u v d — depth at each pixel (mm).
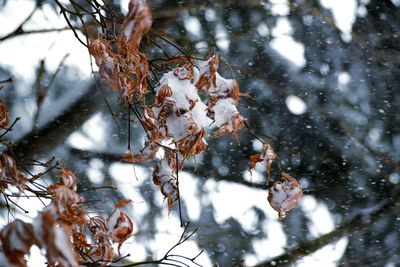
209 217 10383
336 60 10516
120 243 4395
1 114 4375
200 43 8906
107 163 9344
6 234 2670
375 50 10648
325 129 10477
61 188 3627
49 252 2613
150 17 3615
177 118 4145
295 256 10375
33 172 8039
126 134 9234
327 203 10719
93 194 9258
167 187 4609
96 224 4406
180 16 8578
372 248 10805
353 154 10617
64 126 8250
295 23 10000
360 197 10781
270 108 10070
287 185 4883
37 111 7980
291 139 10320
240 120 4410
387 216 10797
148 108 4215
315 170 10539
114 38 4043
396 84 10789
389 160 10758
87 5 6844
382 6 10664
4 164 4199
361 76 10695
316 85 10359
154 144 4613
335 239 10617
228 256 10359
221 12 9180
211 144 10055
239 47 9539
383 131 10797
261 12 9492
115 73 3941
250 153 10195
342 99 10539
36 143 8172
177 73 4270
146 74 4004
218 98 4379
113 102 8500
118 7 6820
